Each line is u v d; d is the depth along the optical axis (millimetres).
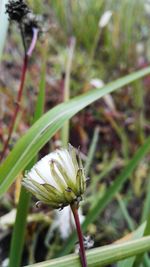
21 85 148
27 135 105
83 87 273
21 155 101
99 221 206
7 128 215
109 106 262
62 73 254
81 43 333
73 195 83
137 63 317
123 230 206
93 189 212
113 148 258
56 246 185
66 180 83
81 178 84
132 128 265
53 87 262
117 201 217
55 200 83
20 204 119
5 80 262
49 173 83
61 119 110
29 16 147
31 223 191
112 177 238
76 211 84
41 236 197
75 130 247
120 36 328
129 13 337
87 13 340
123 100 284
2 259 186
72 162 85
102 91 128
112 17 340
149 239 90
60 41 326
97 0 349
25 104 245
